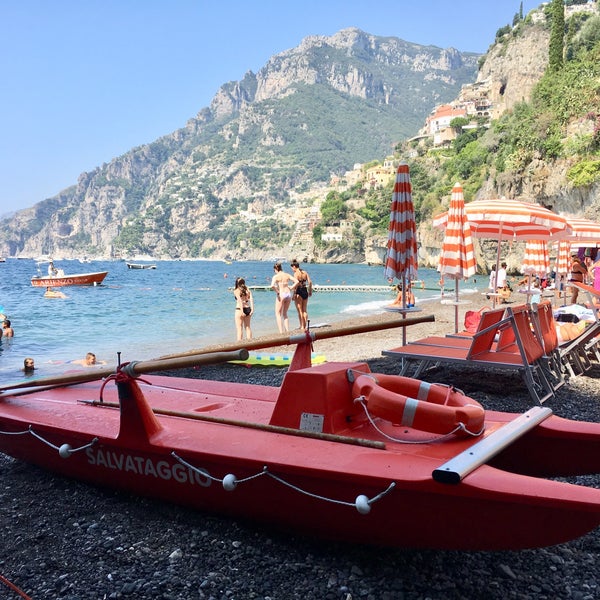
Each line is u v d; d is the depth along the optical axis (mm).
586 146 68125
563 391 8516
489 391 8516
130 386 4414
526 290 18453
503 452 4469
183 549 4125
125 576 3809
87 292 48094
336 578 3725
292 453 3885
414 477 3385
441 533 3459
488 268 84062
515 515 3186
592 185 65062
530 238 17891
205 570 3859
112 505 4867
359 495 3549
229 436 4301
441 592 3584
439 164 179125
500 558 3982
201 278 83375
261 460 3846
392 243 8773
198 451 4125
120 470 4746
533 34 166375
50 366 13023
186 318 24906
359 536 3811
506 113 144875
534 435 4320
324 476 3633
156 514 4664
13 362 13633
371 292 44562
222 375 10648
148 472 4551
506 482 3215
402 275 8688
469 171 137000
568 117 73250
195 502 4465
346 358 12070
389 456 3715
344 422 4230
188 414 4824
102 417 5117
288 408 4297
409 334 16922
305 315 16656
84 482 5305
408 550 4047
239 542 4184
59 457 5160
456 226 10922
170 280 76312
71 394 6008
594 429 4148
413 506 3447
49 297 39719
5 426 5434
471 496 3225
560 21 99625
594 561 3963
